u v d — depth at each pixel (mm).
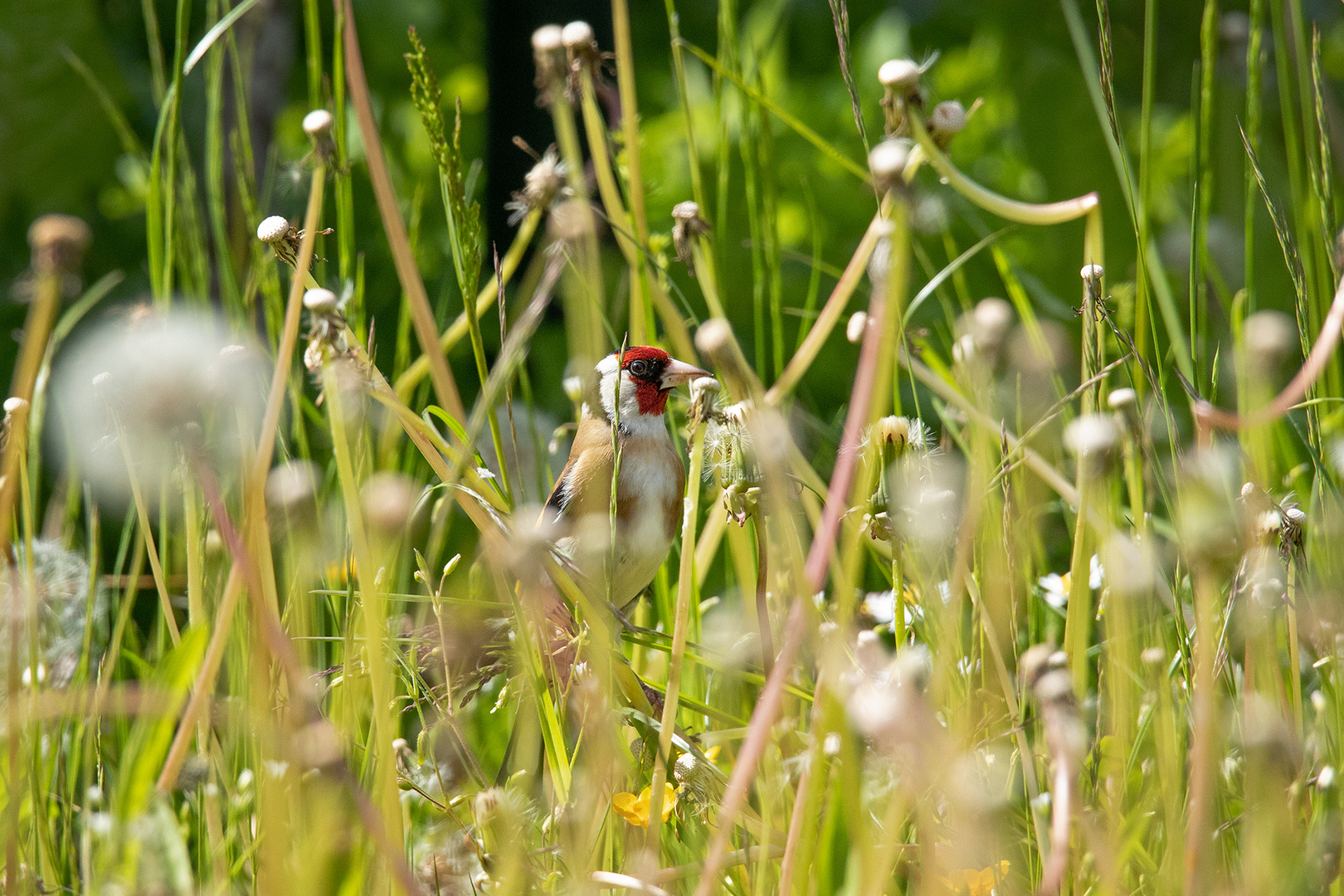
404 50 13898
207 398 3068
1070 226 11977
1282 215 5500
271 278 6254
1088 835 3264
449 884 4254
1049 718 2865
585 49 5582
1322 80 5926
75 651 5113
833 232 12297
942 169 3395
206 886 4273
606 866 4328
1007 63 13648
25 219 12094
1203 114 5875
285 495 3705
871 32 14922
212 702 4055
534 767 4352
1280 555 4293
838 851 3412
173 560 6574
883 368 3090
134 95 12523
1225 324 6922
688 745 4379
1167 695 3936
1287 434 6082
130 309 5832
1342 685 4148
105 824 4410
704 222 5496
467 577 5871
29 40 11766
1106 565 4164
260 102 10414
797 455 4871
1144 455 4422
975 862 3355
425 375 6453
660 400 7160
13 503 4164
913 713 3066
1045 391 5465
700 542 6117
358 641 4414
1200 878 3100
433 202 11672
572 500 7059
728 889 4477
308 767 3305
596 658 4039
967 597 5012
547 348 9898
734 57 6832
